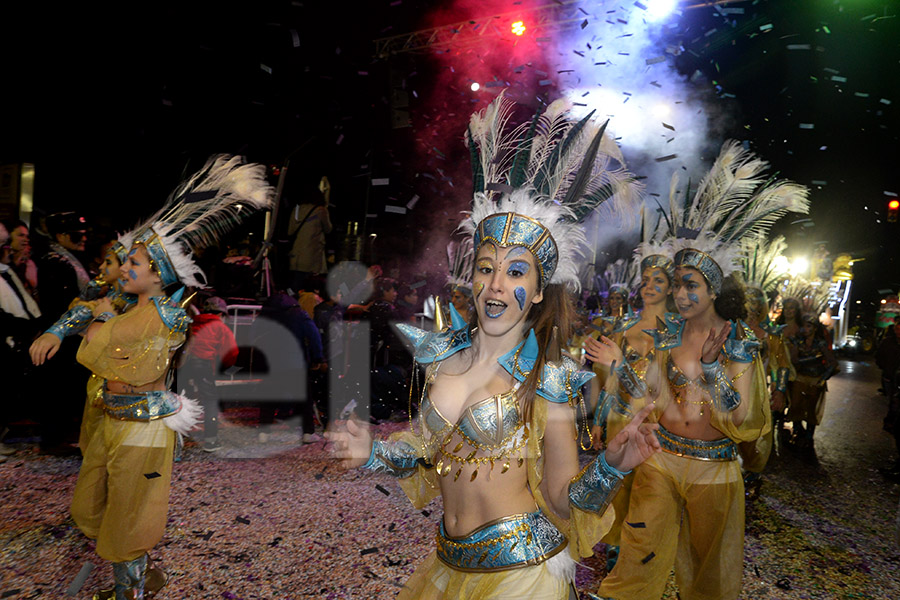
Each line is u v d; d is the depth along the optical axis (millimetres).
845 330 22531
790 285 9141
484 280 2045
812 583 4320
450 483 2037
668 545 3225
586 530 1895
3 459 6219
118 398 3350
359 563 4164
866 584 4328
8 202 9336
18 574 3805
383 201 13297
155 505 3330
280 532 4656
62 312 6672
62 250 6848
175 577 3846
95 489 3439
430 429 2088
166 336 3393
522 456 1977
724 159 4043
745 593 4121
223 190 3801
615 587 3188
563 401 1977
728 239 3740
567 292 2133
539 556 1933
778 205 3795
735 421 3213
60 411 6625
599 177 2375
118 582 3320
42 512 4855
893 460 8148
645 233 4324
